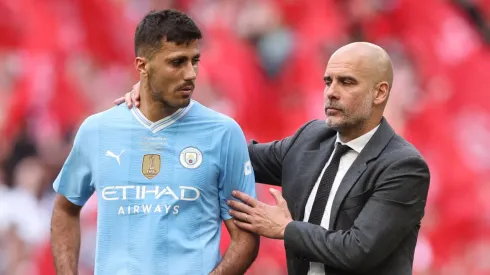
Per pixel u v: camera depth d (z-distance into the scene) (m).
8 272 37.59
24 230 38.38
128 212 18.23
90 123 18.73
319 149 19.34
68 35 45.47
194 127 18.50
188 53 17.88
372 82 18.53
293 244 18.36
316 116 43.75
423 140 44.31
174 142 18.39
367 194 18.45
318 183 18.97
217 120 18.62
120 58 46.19
